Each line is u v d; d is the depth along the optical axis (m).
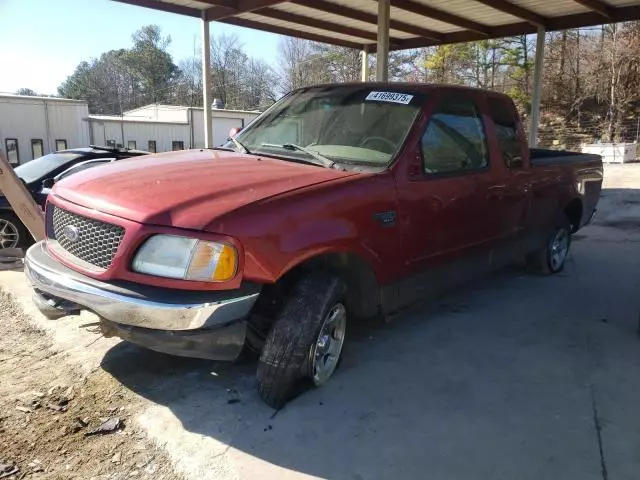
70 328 4.39
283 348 3.12
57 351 3.97
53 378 3.57
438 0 10.48
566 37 36.69
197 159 3.80
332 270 3.48
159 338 2.82
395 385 3.59
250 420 3.13
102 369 3.69
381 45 9.99
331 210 3.23
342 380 3.63
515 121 5.20
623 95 33.75
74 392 3.39
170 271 2.79
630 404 3.39
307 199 3.15
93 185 3.25
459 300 5.43
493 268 5.02
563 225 6.27
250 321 3.26
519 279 6.22
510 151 5.05
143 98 79.88
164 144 29.23
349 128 4.16
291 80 53.47
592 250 7.86
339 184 3.38
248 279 2.84
